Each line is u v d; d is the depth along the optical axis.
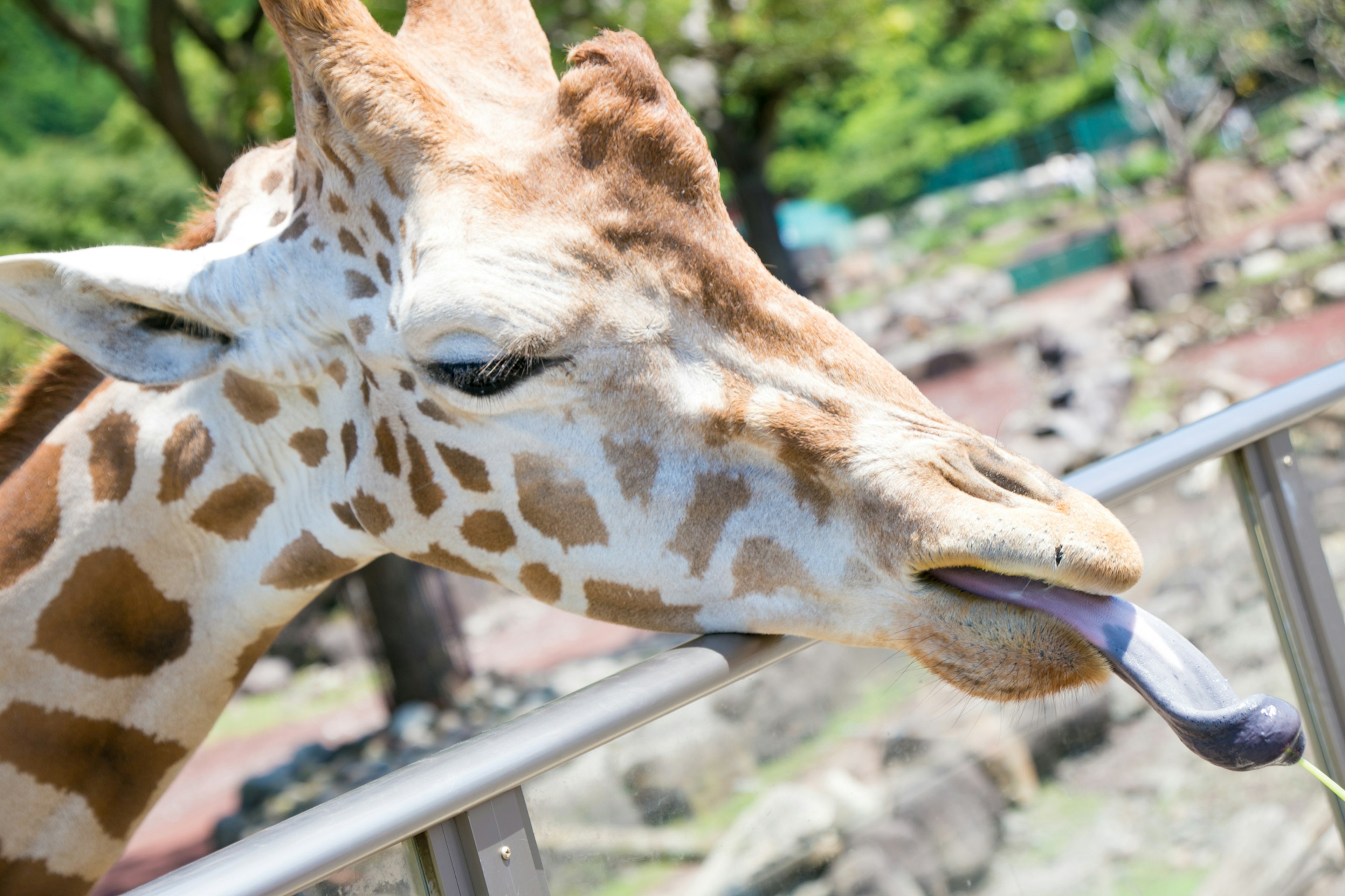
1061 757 2.06
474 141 1.59
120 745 1.95
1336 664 1.93
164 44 8.10
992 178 30.97
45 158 19.55
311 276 1.72
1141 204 22.06
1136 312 14.84
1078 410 10.72
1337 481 2.14
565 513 1.66
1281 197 19.05
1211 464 1.93
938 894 1.89
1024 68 31.89
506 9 1.83
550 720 1.25
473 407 1.62
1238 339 12.73
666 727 1.65
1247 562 1.94
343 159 1.65
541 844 1.41
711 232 1.58
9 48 20.88
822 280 20.83
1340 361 1.95
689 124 1.60
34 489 1.95
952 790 1.96
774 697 1.84
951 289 18.92
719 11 10.83
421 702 8.66
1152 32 21.53
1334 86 20.84
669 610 1.66
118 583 1.92
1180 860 2.07
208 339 1.77
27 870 1.90
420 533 1.79
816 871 1.76
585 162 1.56
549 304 1.53
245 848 1.07
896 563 1.49
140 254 1.74
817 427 1.55
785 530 1.57
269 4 1.65
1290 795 2.08
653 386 1.58
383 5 6.50
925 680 1.79
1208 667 1.35
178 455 1.90
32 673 1.89
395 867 1.21
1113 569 1.36
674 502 1.61
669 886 1.55
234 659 2.00
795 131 31.08
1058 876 1.98
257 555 1.93
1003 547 1.38
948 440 1.53
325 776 7.92
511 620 11.29
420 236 1.56
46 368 2.07
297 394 1.82
